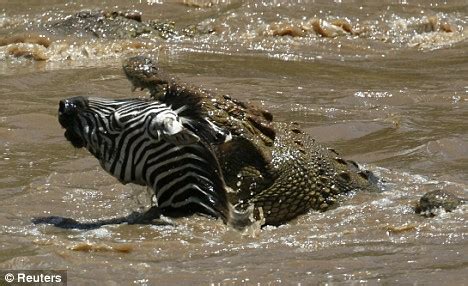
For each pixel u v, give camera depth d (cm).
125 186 3219
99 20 6069
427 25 6412
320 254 2644
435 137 3875
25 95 4509
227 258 2614
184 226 2783
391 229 2812
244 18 6450
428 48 5938
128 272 2514
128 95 4509
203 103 2855
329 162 3080
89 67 5138
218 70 5109
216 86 4744
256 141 2906
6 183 3300
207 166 2811
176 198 2827
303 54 5638
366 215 2944
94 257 2608
